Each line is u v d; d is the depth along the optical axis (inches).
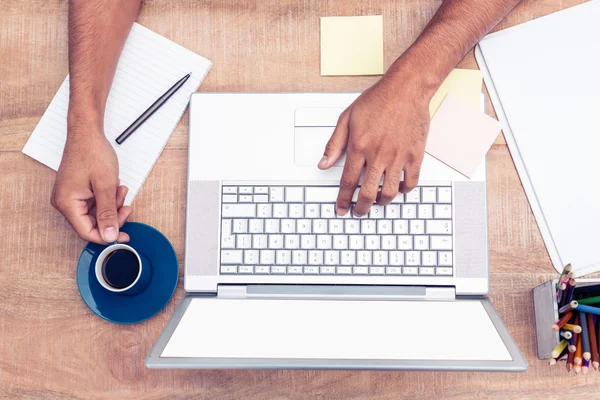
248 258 28.5
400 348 21.9
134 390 29.3
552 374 28.5
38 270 30.0
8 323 29.7
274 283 28.4
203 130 29.4
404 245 28.2
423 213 28.3
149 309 28.6
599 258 28.7
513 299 29.2
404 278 28.1
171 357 20.9
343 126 28.5
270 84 31.1
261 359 20.9
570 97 29.7
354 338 22.9
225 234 28.6
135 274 28.5
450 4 28.5
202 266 28.6
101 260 28.2
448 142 28.9
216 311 25.6
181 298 29.5
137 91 30.9
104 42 29.4
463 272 28.0
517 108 29.9
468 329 23.8
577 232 29.0
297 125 29.3
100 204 28.3
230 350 21.7
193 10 31.5
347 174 27.8
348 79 30.9
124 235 28.8
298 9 31.3
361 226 28.3
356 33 30.9
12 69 31.4
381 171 27.6
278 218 28.6
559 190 29.3
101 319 29.6
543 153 29.5
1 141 30.9
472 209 28.3
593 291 26.2
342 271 28.2
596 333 25.8
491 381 28.7
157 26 31.5
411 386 29.0
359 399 29.1
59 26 31.6
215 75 31.3
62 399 29.2
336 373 29.3
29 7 31.6
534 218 29.5
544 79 30.0
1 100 31.2
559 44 30.1
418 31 30.9
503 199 29.7
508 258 29.4
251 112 29.5
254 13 31.4
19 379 29.3
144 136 30.5
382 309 25.9
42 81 31.3
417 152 27.8
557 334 25.8
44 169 30.8
